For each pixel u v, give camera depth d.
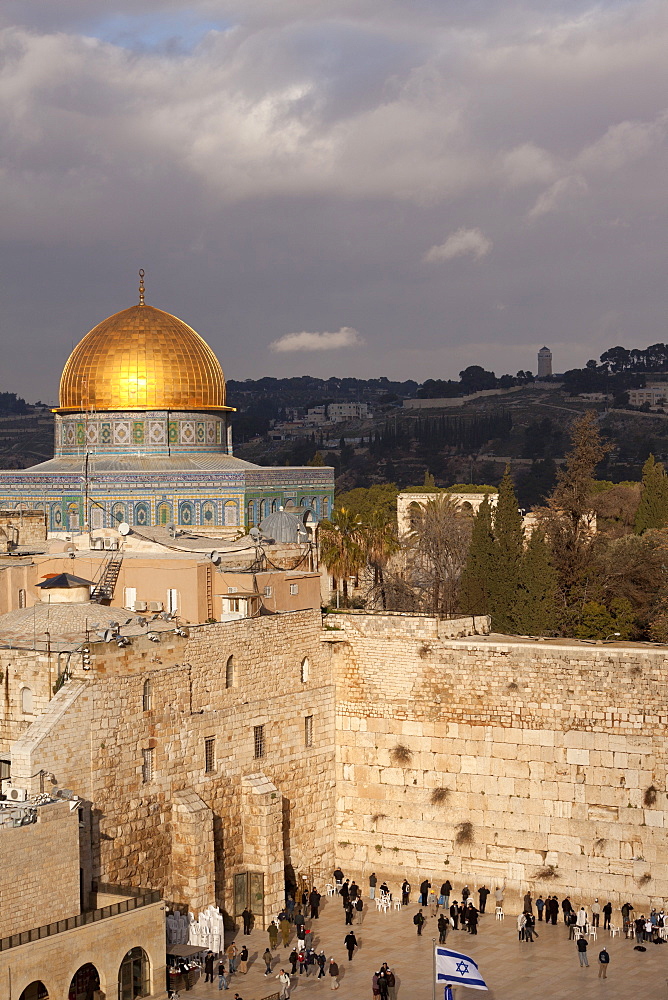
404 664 85.38
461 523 150.62
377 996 66.62
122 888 67.12
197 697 76.31
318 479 129.88
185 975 67.75
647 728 79.06
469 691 83.56
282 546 99.44
